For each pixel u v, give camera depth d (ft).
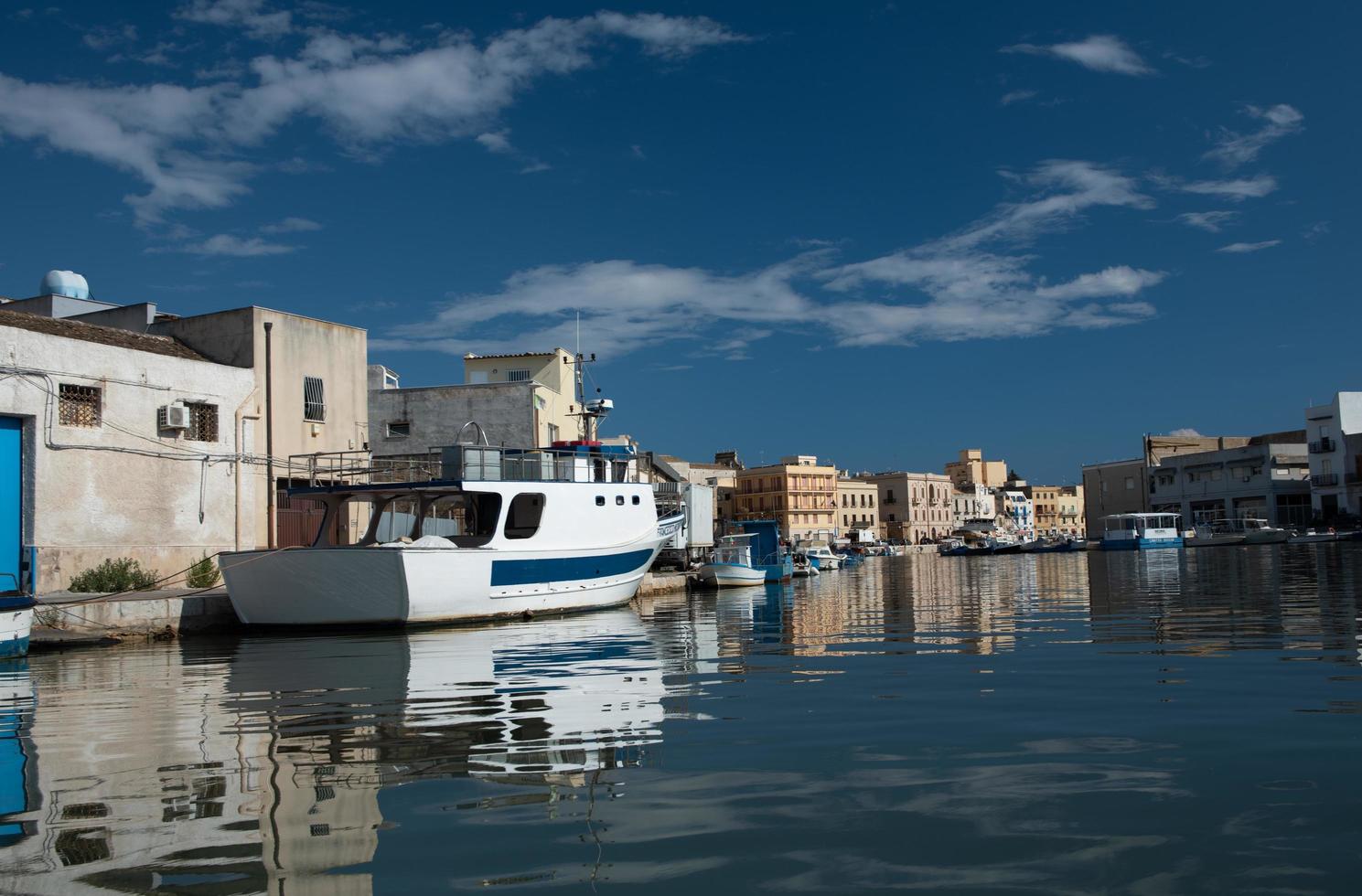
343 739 30.63
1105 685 38.01
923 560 316.40
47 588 75.05
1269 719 30.71
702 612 87.45
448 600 70.64
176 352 92.27
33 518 74.69
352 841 20.27
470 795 23.58
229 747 29.71
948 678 40.75
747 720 32.42
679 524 112.16
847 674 42.93
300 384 100.99
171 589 80.18
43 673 50.75
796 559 192.24
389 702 37.86
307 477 100.58
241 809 22.72
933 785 23.80
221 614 73.41
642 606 96.78
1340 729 29.09
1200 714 31.63
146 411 83.76
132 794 24.23
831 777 24.71
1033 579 143.23
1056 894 17.10
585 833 20.59
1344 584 97.91
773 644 57.62
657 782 24.54
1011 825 20.77
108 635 65.98
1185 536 325.21
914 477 483.92
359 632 69.26
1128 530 314.35
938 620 72.23
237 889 17.78
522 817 21.75
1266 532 299.38
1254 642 50.90
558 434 157.17
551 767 26.27
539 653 54.54
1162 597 88.53
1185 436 407.44
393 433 147.23
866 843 19.75
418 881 18.01
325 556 68.18
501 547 74.43
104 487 79.92
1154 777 24.17
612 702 36.63
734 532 186.70
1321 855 18.72
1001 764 25.71
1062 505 592.60
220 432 90.43
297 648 60.13
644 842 19.94
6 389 73.51
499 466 78.33
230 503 90.53
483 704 36.83
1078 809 21.75
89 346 79.66
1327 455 311.27
